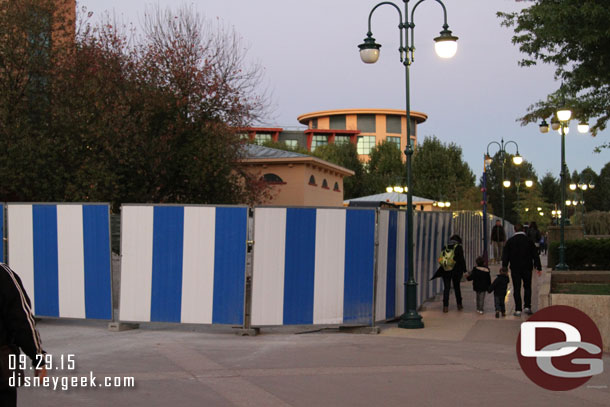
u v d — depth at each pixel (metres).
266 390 6.69
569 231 26.48
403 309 12.24
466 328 11.34
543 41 12.34
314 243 10.58
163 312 10.60
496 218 37.00
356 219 10.73
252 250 10.41
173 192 26.81
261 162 38.44
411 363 8.16
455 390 6.80
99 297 10.88
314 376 7.36
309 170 39.22
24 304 3.70
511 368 7.95
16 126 22.25
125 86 25.45
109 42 26.20
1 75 22.89
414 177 69.69
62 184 23.00
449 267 13.53
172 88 26.03
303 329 11.27
